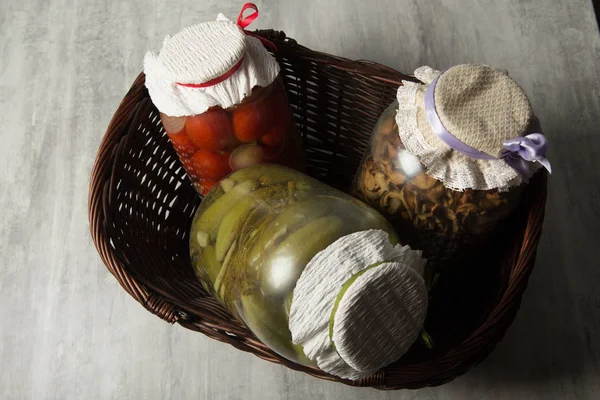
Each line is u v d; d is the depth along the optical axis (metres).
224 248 0.61
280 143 0.71
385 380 0.58
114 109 0.93
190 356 0.81
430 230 0.64
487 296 0.69
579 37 0.91
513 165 0.56
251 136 0.68
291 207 0.58
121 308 0.84
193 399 0.79
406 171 0.60
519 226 0.64
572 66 0.90
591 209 0.84
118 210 0.70
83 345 0.82
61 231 0.88
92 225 0.66
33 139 0.92
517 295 0.59
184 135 0.68
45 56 0.96
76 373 0.81
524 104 0.56
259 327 0.57
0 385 0.80
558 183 0.85
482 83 0.56
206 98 0.64
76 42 0.97
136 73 0.95
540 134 0.54
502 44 0.91
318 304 0.51
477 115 0.55
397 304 0.54
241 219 0.60
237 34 0.65
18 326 0.83
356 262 0.52
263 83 0.66
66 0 0.98
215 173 0.72
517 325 0.79
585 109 0.87
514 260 0.63
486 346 0.61
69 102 0.94
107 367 0.81
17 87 0.95
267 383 0.79
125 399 0.79
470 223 0.62
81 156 0.91
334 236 0.55
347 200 0.61
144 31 0.96
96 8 0.98
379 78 0.74
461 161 0.57
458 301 0.73
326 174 0.87
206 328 0.64
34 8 0.98
